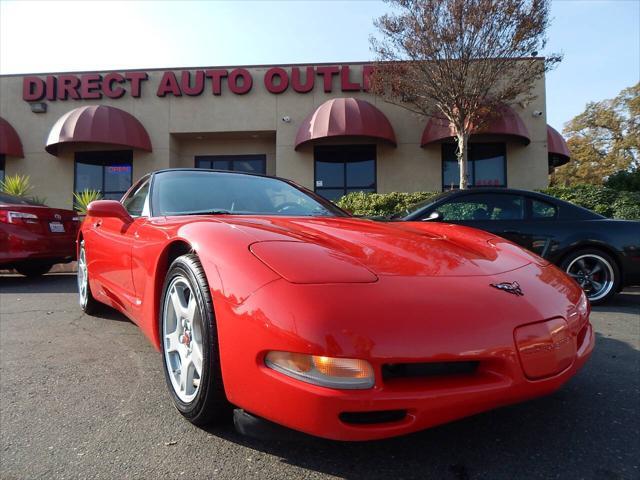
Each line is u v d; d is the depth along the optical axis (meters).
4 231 6.00
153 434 1.96
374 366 1.41
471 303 1.58
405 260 1.82
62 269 8.38
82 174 13.74
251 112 13.29
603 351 3.17
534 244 4.89
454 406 1.46
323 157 13.37
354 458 1.76
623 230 4.79
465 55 8.94
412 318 1.48
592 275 4.87
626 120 31.27
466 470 1.68
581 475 1.64
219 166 14.35
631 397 2.35
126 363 2.90
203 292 1.79
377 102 12.98
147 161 13.38
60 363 2.90
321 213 3.01
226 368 1.63
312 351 1.40
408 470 1.68
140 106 13.41
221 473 1.66
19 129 13.57
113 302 3.30
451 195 5.29
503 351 1.52
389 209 9.59
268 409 1.50
